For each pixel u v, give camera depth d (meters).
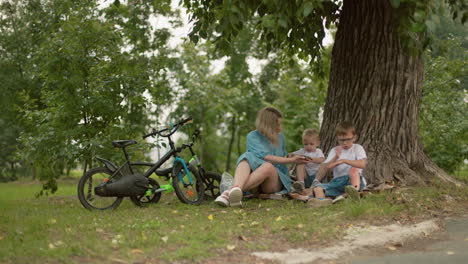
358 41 6.91
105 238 3.51
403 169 6.58
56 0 8.26
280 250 3.26
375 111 6.77
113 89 7.86
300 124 18.73
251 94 25.17
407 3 5.03
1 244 3.25
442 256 3.15
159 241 3.39
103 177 5.68
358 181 5.42
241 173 5.37
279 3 5.10
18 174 24.12
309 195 5.67
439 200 5.36
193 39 6.78
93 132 7.62
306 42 7.94
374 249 3.37
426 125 13.93
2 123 21.00
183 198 5.77
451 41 12.66
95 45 7.92
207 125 26.62
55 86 8.26
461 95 14.15
